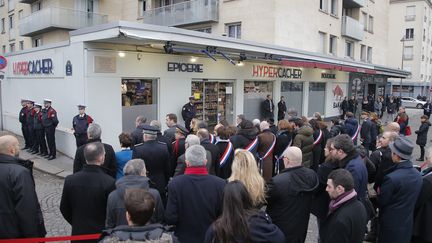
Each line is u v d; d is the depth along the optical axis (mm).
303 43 20281
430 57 59938
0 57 12453
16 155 3639
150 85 11484
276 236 2453
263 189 3240
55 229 5562
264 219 2502
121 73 10461
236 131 6469
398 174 3738
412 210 3746
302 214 3541
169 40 9539
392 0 55125
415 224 3896
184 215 3312
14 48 33625
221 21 19984
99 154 3654
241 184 2531
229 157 5688
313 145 7250
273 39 17906
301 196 3525
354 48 27172
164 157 5008
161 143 5098
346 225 2986
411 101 43594
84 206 3529
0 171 3336
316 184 3604
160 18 22500
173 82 11867
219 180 3459
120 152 4977
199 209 3303
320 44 22578
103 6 26828
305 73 18750
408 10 54094
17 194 3324
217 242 2400
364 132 9938
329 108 21656
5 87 15688
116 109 10469
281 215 3479
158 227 2178
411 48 54406
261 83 15984
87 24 25359
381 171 4488
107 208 3248
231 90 14375
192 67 12422
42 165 9516
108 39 9430
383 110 28312
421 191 3801
